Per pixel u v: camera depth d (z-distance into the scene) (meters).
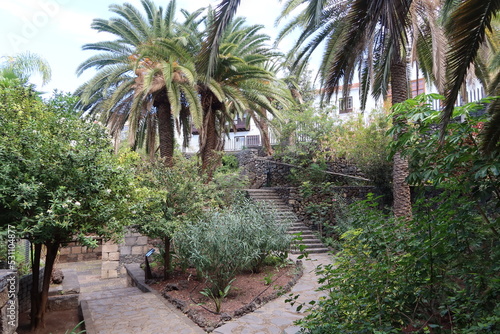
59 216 4.45
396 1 3.50
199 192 8.52
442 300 3.01
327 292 6.81
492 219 3.18
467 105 2.93
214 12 3.96
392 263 3.09
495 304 2.65
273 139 17.55
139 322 5.52
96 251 14.99
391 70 8.92
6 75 7.90
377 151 12.40
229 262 6.42
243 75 12.30
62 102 5.39
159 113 12.84
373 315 3.00
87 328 5.20
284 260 8.73
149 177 8.21
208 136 13.41
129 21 12.09
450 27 2.99
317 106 17.19
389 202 12.85
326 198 13.66
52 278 7.46
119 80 12.50
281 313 5.79
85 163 4.80
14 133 4.63
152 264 10.09
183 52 10.73
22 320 5.75
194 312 5.78
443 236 2.84
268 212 9.17
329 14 8.16
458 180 3.05
